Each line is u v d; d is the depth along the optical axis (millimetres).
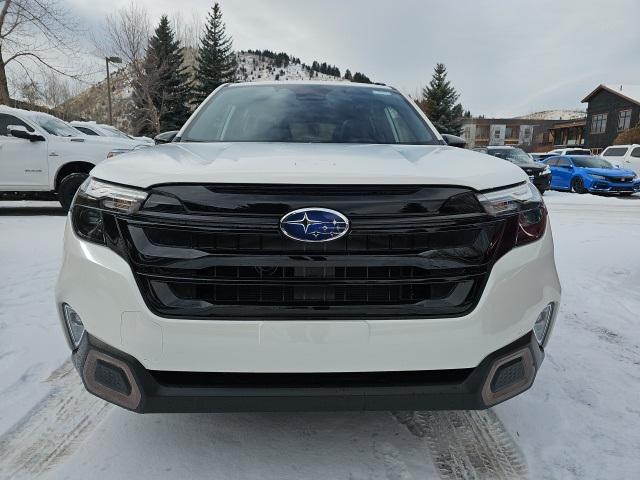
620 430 2160
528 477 1853
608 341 3168
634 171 16438
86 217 1724
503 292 1668
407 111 3121
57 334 3131
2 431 2092
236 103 3061
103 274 1638
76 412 2246
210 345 1581
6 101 22516
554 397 2436
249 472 1841
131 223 1618
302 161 1769
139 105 33125
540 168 14531
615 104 43156
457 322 1618
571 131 56812
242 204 1569
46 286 4172
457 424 2184
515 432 2133
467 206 1633
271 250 1573
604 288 4418
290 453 1955
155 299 1601
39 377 2570
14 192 8148
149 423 2156
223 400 1604
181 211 1580
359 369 1608
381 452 1976
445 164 1842
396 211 1589
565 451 2008
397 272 1606
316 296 1602
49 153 8070
